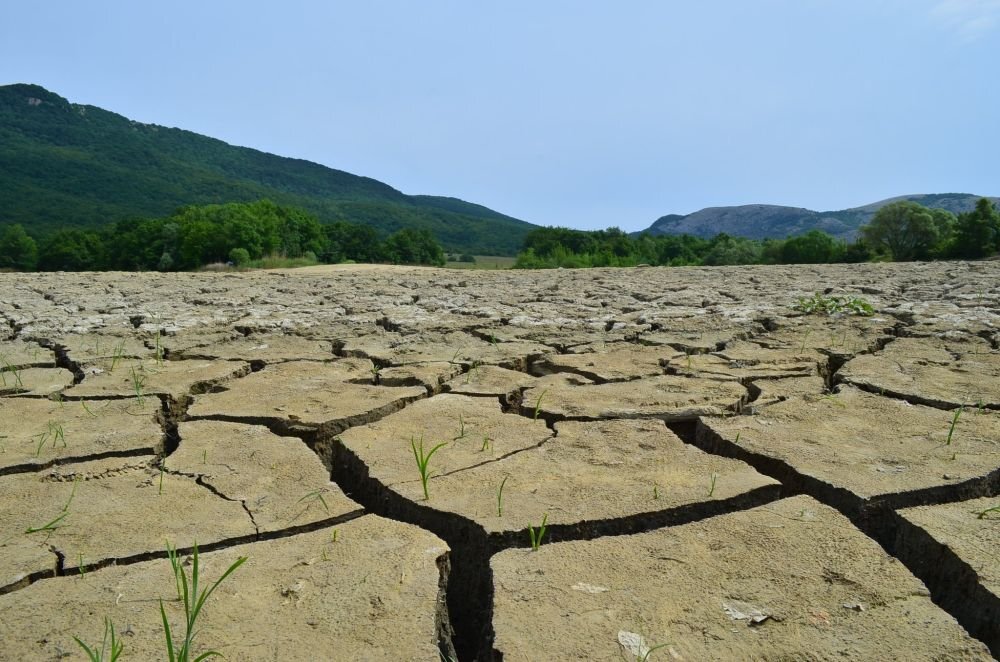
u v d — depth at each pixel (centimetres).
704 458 230
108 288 946
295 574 157
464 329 535
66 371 380
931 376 341
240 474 220
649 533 175
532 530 167
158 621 139
